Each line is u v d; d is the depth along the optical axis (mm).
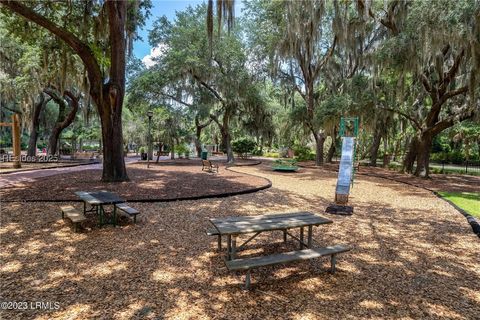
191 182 10258
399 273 3432
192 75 19156
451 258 3955
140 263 3496
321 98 23109
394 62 11656
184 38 18547
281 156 29750
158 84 19047
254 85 20719
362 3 12789
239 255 3867
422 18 10008
